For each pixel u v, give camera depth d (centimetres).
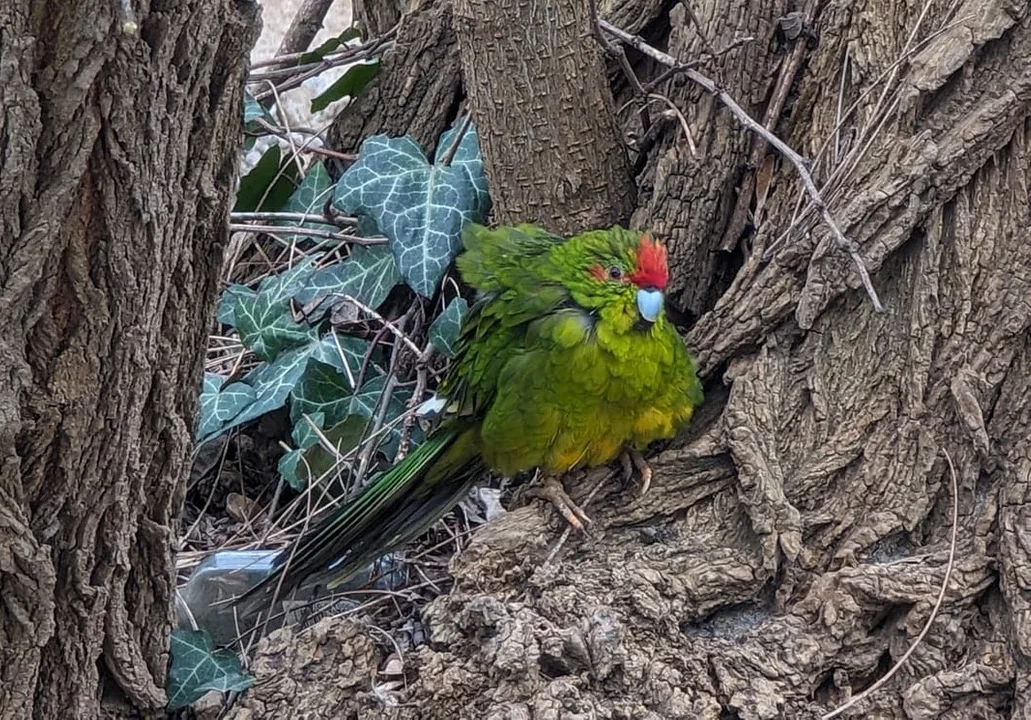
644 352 279
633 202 338
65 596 225
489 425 292
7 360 200
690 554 278
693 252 325
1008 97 267
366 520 295
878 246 276
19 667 221
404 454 348
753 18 328
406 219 367
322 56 427
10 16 179
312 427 358
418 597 313
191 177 214
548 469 294
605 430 288
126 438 220
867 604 261
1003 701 253
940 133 273
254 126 413
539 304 284
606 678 251
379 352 387
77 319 206
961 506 267
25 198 192
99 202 199
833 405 283
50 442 213
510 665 248
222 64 212
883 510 271
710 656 259
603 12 367
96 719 240
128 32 185
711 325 305
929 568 261
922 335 272
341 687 263
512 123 321
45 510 218
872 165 281
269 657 272
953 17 280
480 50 316
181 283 223
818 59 316
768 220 314
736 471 287
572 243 289
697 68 320
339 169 421
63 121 189
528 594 270
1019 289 267
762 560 272
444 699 255
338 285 386
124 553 231
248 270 430
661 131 346
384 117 412
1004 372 268
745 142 324
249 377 379
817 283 283
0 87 182
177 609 302
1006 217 270
